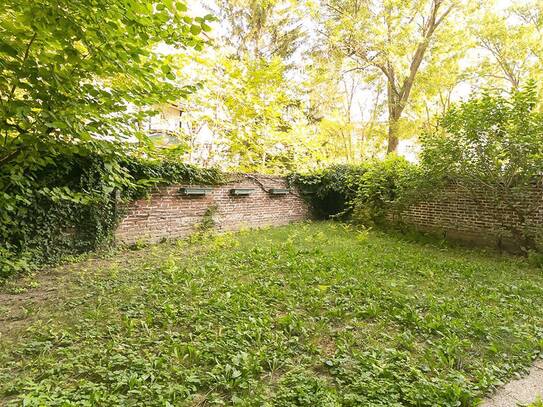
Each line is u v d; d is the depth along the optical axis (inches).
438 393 103.4
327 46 748.6
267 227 450.3
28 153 154.6
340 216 526.9
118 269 239.6
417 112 836.0
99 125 158.2
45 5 121.0
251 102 495.2
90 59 145.3
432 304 176.2
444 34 692.7
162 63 155.3
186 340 137.1
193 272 225.3
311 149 560.4
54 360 119.6
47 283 212.8
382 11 671.8
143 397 100.0
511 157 297.0
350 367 120.3
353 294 191.8
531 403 102.1
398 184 402.0
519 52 737.6
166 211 351.6
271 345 133.1
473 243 369.7
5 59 137.7
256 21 776.9
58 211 262.4
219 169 406.0
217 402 99.4
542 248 301.1
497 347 134.9
